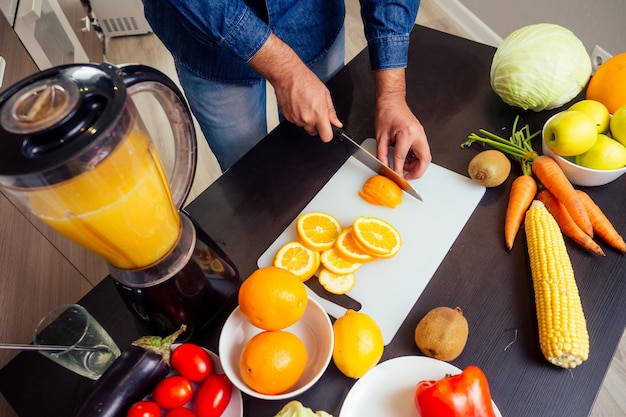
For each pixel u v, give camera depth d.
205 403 0.61
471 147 0.93
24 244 1.13
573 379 0.65
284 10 1.04
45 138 0.43
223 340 0.65
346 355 0.63
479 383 0.58
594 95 0.90
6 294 1.04
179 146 0.64
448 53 1.10
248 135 1.28
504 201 0.85
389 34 0.92
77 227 0.51
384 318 0.73
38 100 0.45
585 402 0.63
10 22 1.40
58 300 1.23
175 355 0.64
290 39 1.11
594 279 0.73
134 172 0.50
